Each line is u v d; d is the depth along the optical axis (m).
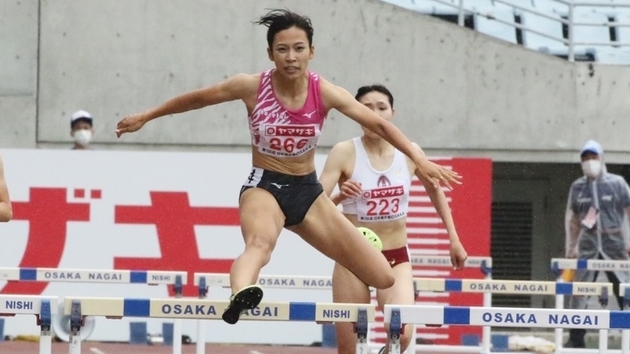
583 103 48.34
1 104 48.16
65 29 48.34
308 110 17.20
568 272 40.53
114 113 48.31
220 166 36.12
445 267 36.50
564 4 53.03
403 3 51.72
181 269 36.00
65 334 36.34
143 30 48.31
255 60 48.34
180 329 27.61
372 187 22.00
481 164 36.44
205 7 48.28
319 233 17.75
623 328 17.14
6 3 48.25
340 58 48.09
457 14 51.84
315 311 17.09
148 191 36.03
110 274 27.12
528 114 48.25
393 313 17.27
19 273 26.73
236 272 16.44
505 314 17.23
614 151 48.34
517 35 51.81
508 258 50.00
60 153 35.97
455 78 48.22
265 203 17.30
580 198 39.94
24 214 35.91
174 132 48.34
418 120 48.09
